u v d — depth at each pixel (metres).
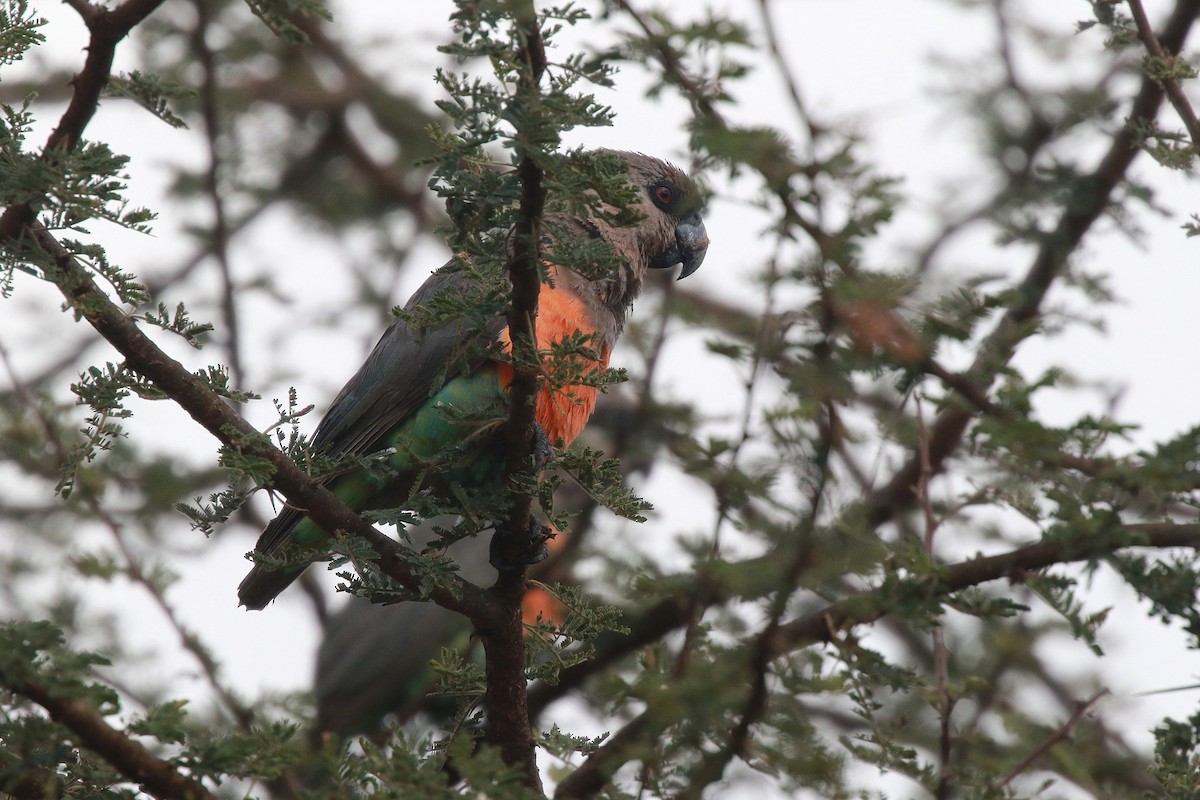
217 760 5.73
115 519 11.55
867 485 8.45
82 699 5.49
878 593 7.46
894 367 7.73
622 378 6.96
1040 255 10.32
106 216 6.23
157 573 10.56
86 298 6.39
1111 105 11.43
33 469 11.27
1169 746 7.74
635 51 7.87
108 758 5.70
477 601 7.82
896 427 8.40
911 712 9.59
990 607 7.33
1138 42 8.87
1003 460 8.12
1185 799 7.47
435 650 14.23
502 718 7.96
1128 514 8.15
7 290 6.30
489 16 5.61
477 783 5.39
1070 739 8.78
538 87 5.79
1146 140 8.82
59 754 5.82
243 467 6.80
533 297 6.81
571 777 8.51
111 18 6.54
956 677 10.25
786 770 7.54
